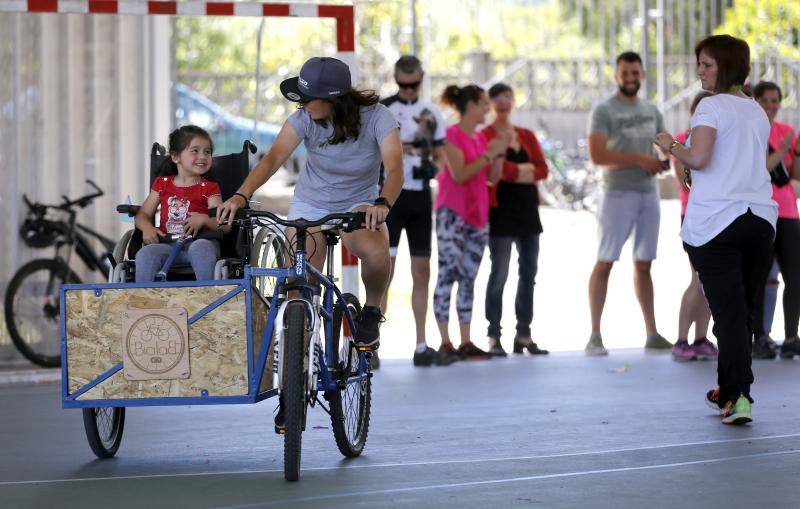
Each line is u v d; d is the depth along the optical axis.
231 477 18.08
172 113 37.66
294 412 17.33
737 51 22.17
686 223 22.22
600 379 28.50
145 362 18.11
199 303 17.92
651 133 33.69
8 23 32.19
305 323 17.47
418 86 31.28
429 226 31.38
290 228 20.02
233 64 80.00
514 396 26.03
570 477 17.62
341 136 19.12
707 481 17.22
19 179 32.81
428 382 28.41
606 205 33.50
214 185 21.30
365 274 19.81
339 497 16.52
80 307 18.23
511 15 64.12
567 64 60.44
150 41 34.69
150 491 17.22
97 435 19.48
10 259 32.41
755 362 31.02
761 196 21.92
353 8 30.27
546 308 43.38
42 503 16.64
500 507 15.79
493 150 31.48
